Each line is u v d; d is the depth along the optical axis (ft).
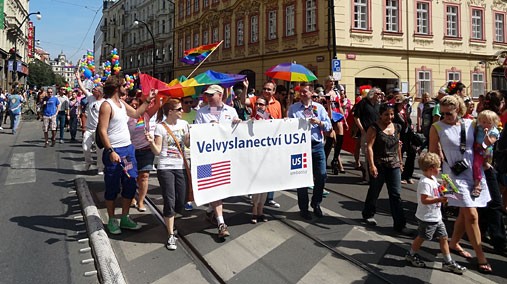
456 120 15.33
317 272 14.11
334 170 31.24
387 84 82.07
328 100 27.02
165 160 16.28
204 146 16.85
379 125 18.56
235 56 105.81
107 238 16.43
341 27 76.38
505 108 19.60
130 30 226.79
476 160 15.01
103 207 21.79
